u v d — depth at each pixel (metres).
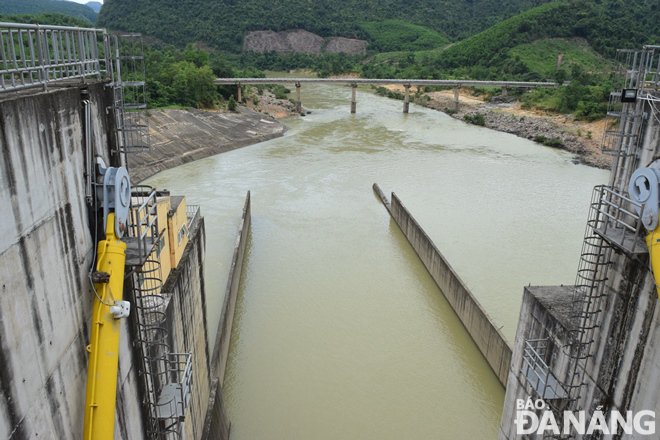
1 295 8.37
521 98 117.06
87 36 13.68
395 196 47.41
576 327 16.59
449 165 67.19
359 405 24.94
